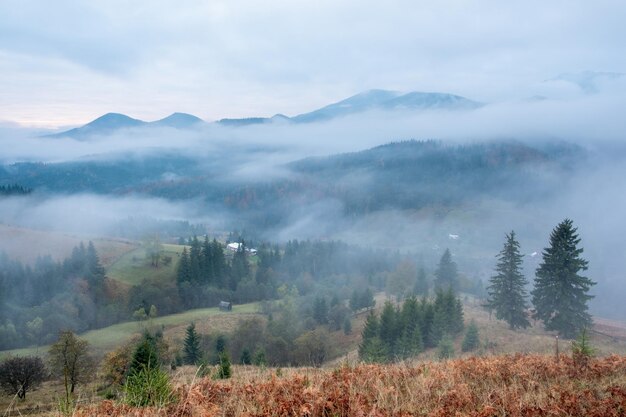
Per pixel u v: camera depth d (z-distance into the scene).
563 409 6.74
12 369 40.81
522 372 9.39
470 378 9.23
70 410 7.37
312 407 6.50
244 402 7.20
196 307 123.25
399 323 51.53
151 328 86.25
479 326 54.03
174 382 8.94
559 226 47.59
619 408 6.79
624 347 40.50
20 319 95.69
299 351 68.00
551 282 47.47
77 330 95.69
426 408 6.88
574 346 11.21
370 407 6.64
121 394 8.36
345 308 91.94
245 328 77.81
